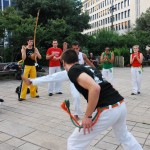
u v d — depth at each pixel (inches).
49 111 248.4
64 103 116.6
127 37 1064.8
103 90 110.9
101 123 109.7
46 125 206.8
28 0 824.3
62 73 145.6
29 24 637.3
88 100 102.0
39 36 673.0
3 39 637.3
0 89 369.4
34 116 231.6
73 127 202.1
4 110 252.1
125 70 751.1
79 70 103.4
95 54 1018.7
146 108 260.8
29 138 179.3
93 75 109.1
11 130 195.2
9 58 678.5
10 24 589.0
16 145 167.5
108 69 355.6
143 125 206.2
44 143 170.9
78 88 107.3
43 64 812.0
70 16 898.7
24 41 652.1
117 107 111.5
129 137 123.0
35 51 297.9
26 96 317.7
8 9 620.1
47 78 145.2
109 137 179.5
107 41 1013.8
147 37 1143.0
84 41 959.6
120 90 373.4
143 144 169.5
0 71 461.1
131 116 230.8
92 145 166.6
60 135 185.3
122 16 2605.8
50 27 771.4
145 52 1114.7
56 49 321.7
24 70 294.5
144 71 708.7
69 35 806.5
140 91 362.6
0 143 170.4
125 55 924.6
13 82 442.6
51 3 832.3
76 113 219.3
